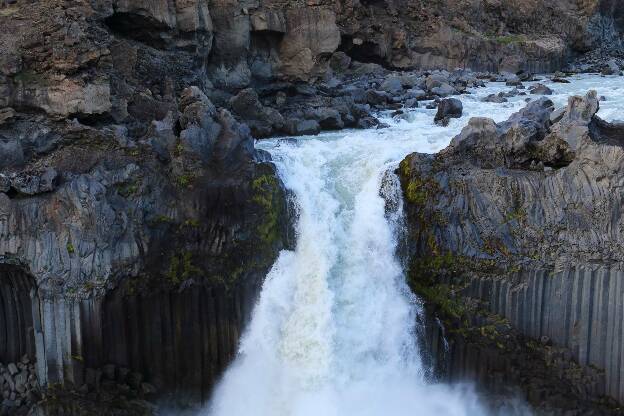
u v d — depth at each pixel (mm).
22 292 20719
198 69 29094
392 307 22312
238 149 22406
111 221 20250
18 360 20922
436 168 22875
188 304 21359
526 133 22531
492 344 21500
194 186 21688
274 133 28547
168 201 21438
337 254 22516
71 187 20203
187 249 21438
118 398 20500
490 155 22953
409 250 22547
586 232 20844
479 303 21656
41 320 20234
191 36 28266
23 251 20016
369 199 23203
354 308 21984
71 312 19875
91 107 22359
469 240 21891
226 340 21719
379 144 25641
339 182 23859
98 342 20094
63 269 19891
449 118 29516
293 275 22203
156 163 21750
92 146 21828
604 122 23203
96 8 24641
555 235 21156
